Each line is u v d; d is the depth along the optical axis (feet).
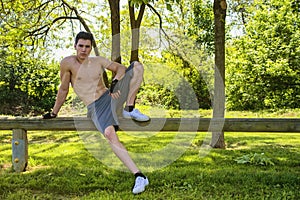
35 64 39.06
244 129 13.83
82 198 11.91
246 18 55.93
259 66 41.55
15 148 15.15
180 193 12.23
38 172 14.83
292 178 13.79
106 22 33.96
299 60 40.24
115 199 11.68
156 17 31.01
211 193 12.42
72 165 16.38
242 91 43.65
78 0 34.01
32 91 39.60
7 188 12.98
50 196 12.14
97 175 14.55
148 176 14.07
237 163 16.87
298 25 41.39
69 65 12.64
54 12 33.06
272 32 42.45
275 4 43.45
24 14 30.09
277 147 21.93
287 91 41.73
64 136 27.30
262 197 11.80
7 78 45.27
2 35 29.32
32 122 14.85
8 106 45.83
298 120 13.50
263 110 43.88
